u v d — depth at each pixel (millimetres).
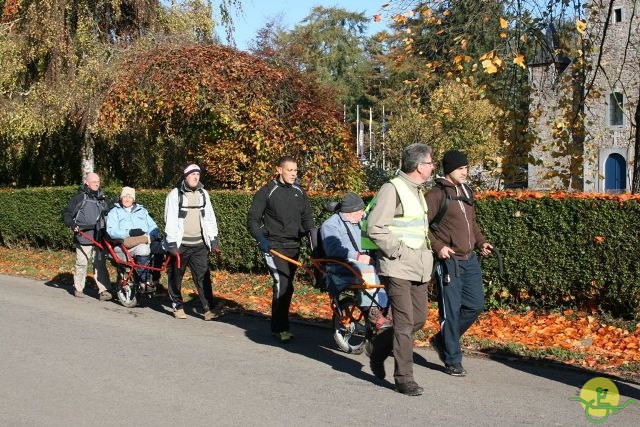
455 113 23812
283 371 7055
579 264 9172
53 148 21703
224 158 15492
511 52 11867
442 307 6867
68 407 5805
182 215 9547
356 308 8039
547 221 9375
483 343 8141
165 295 11773
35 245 18797
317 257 8195
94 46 18688
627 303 8969
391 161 24891
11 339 8273
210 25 19516
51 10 18547
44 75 19250
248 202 13250
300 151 15242
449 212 6727
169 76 15469
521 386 6570
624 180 32094
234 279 13227
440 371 7105
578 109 12180
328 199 11867
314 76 16672
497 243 9773
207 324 9555
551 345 8188
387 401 6051
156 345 8133
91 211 11500
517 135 12164
